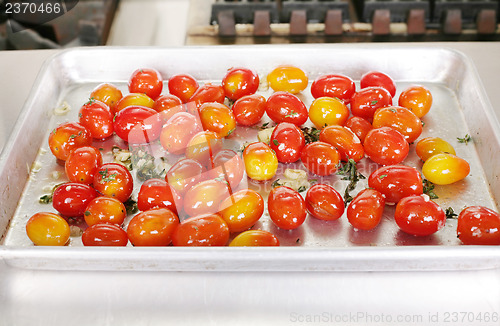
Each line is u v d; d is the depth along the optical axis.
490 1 0.66
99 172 0.46
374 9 0.66
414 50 0.56
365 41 0.66
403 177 0.45
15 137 0.47
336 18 0.66
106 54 0.57
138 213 0.45
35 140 0.50
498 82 0.56
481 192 0.47
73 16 0.67
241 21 0.67
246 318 0.38
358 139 0.49
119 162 0.50
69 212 0.45
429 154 0.49
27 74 0.58
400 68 0.57
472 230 0.42
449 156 0.47
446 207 0.46
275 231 0.44
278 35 0.66
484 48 0.60
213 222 0.42
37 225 0.42
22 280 0.40
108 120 0.51
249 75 0.54
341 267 0.40
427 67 0.57
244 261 0.39
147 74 0.54
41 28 0.67
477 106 0.51
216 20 0.67
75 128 0.49
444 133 0.52
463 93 0.55
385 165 0.48
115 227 0.42
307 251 0.39
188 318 0.38
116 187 0.45
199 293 0.39
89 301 0.39
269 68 0.57
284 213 0.43
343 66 0.57
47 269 0.40
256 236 0.41
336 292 0.39
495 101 0.54
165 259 0.39
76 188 0.45
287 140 0.48
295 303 0.39
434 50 0.56
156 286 0.40
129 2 0.73
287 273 0.40
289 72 0.55
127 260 0.39
